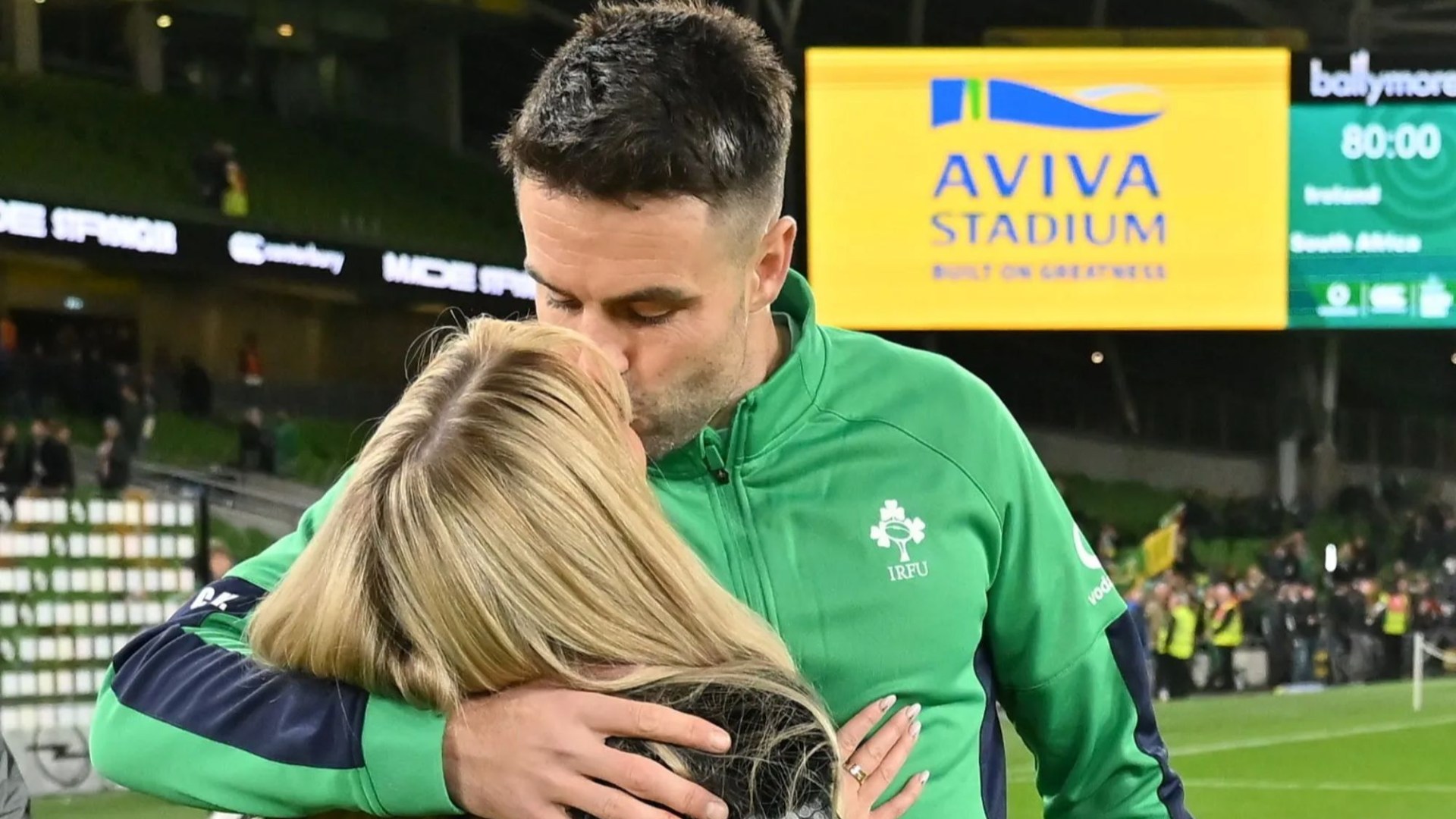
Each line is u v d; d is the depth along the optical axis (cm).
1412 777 793
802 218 979
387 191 1171
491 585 64
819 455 97
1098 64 953
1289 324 957
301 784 68
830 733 64
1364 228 960
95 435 959
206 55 1134
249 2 1132
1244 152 954
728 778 61
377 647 67
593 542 65
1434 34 994
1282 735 905
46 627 784
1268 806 737
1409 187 957
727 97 79
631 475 68
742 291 83
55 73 1066
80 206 915
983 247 957
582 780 61
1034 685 105
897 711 93
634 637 65
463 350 74
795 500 95
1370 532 1288
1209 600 1098
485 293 1127
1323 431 1347
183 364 1018
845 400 99
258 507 1005
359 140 1185
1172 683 1081
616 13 84
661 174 74
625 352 79
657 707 62
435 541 65
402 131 1197
